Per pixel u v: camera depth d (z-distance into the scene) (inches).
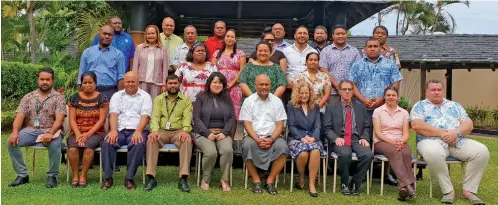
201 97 236.7
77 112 232.1
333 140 231.3
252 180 247.9
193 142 237.3
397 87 248.4
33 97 235.6
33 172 251.3
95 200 206.2
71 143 227.3
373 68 248.5
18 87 532.1
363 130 236.5
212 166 228.7
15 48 788.0
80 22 553.6
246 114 231.8
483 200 227.9
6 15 679.7
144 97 239.3
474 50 630.5
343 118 235.1
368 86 248.2
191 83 248.8
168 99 238.4
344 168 227.5
